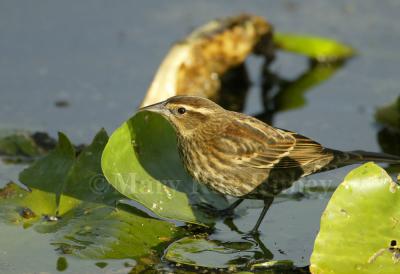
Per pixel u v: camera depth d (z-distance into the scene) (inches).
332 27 772.6
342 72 715.4
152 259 410.6
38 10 785.6
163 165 469.4
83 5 804.6
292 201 490.9
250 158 475.8
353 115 633.0
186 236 438.3
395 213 394.3
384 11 812.6
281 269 408.2
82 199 456.4
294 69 725.9
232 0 837.8
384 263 389.4
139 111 455.2
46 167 478.0
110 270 397.7
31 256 407.5
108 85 663.8
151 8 805.2
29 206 455.2
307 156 481.7
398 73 701.9
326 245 392.2
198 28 695.7
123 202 466.6
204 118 473.7
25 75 673.0
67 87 658.8
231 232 450.3
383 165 538.6
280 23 776.3
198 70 663.8
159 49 722.2
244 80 703.7
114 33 746.8
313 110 647.1
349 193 395.2
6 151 545.6
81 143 563.5
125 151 450.6
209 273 400.8
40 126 589.3
